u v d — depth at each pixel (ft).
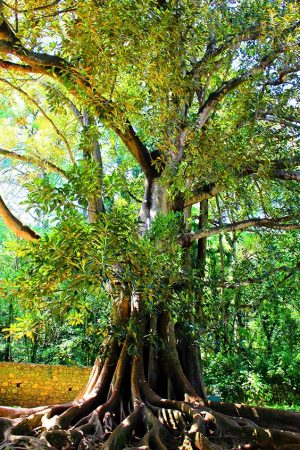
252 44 33.24
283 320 53.93
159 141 26.71
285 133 33.50
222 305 29.09
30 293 21.34
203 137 26.32
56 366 49.42
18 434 22.94
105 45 23.09
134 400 25.61
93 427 24.18
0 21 24.00
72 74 25.23
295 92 33.01
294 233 38.93
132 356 27.53
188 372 29.12
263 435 22.88
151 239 24.08
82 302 23.66
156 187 30.73
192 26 27.09
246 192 33.27
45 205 20.29
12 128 47.37
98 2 23.68
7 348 62.39
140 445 21.31
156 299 24.25
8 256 58.85
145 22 23.16
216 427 23.45
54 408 25.35
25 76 40.65
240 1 31.73
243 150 27.14
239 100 29.86
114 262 20.67
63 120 44.21
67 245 20.13
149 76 23.98
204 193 32.58
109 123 25.73
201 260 34.88
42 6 26.45
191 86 26.17
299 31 31.01
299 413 26.58
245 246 46.98
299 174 32.14
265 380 58.18
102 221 21.63
